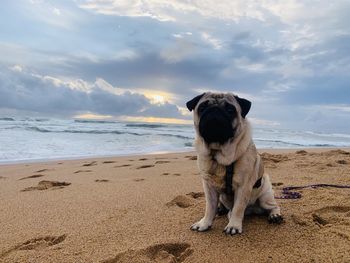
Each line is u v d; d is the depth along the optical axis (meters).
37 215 0.94
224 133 0.73
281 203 0.97
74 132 4.70
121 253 0.68
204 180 0.81
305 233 0.75
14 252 0.71
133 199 1.08
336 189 1.12
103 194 1.16
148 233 0.78
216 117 0.73
